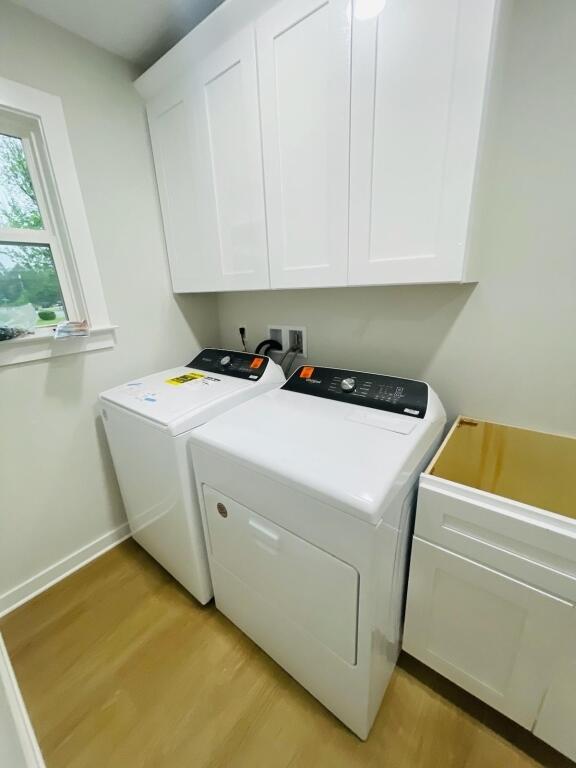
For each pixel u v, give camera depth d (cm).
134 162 157
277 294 174
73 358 149
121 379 168
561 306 103
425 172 89
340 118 98
